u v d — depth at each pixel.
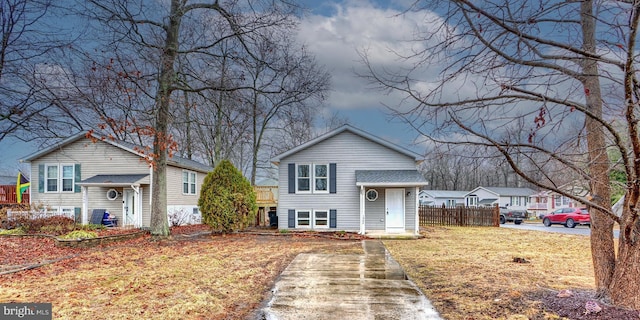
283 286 7.46
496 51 4.24
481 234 18.12
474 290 6.87
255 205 17.77
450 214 24.25
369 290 7.10
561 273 8.33
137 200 19.36
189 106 16.58
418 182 16.72
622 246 5.21
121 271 8.82
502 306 5.84
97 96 12.36
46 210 19.28
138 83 14.27
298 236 16.67
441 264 9.68
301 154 18.64
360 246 13.53
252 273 8.66
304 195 18.48
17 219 17.72
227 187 17.09
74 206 20.34
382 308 5.96
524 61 4.29
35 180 20.66
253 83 21.53
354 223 18.22
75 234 13.64
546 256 10.97
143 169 20.22
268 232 17.73
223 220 16.75
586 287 6.85
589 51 4.36
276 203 22.58
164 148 14.94
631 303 5.11
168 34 15.05
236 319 5.52
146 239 15.12
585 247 13.08
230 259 10.58
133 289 7.13
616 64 4.18
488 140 4.26
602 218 5.58
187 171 23.55
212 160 32.50
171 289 7.16
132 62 13.95
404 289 7.15
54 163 20.61
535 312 5.46
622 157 4.49
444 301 6.28
